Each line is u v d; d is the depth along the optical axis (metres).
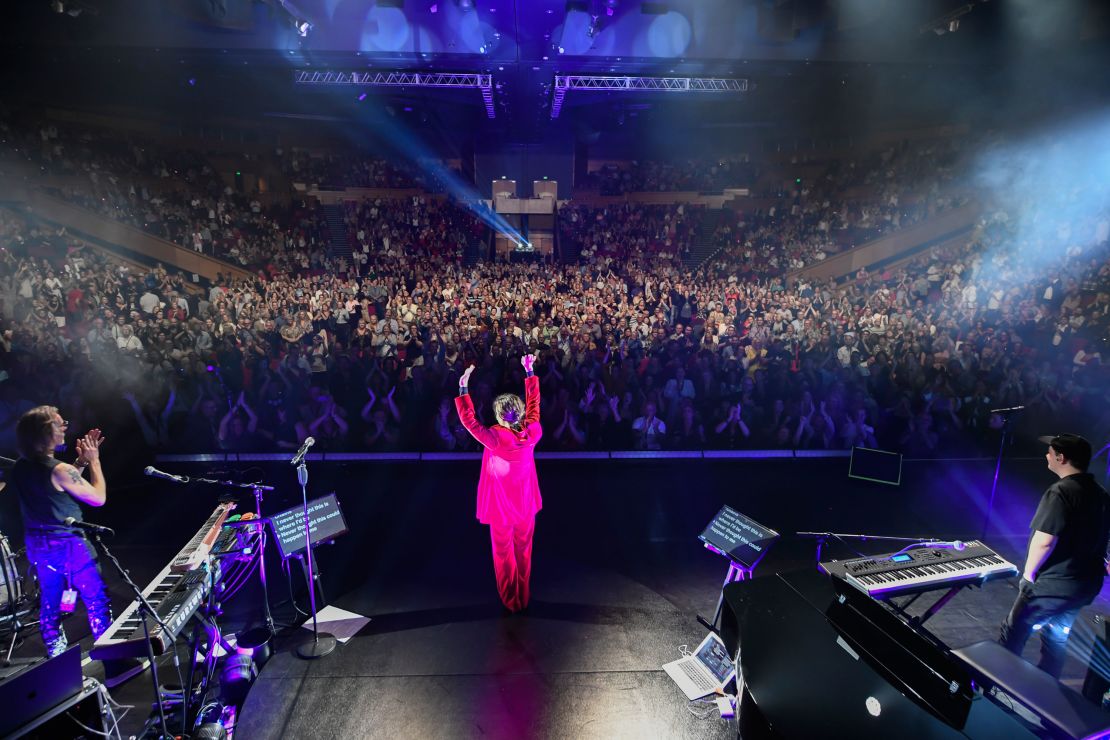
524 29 14.54
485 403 9.41
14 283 12.68
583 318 12.88
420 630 4.84
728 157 25.83
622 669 4.38
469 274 18.47
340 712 3.95
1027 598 3.87
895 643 3.07
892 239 19.17
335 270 19.17
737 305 14.52
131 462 8.47
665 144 26.61
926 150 20.20
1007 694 3.20
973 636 4.77
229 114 22.94
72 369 9.54
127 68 16.36
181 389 9.59
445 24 15.09
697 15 15.77
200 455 8.70
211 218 19.14
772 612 3.69
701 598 5.34
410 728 3.82
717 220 22.78
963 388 10.15
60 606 4.30
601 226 23.06
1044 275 13.83
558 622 4.95
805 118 23.25
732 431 9.33
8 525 6.42
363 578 5.67
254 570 5.70
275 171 23.80
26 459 4.09
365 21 15.20
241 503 7.24
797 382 10.05
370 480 8.09
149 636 3.47
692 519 7.03
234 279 17.44
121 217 17.53
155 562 5.94
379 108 24.11
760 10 15.66
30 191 16.42
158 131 21.05
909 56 15.55
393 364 9.78
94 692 3.06
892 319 12.68
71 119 18.75
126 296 14.06
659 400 9.60
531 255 23.56
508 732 3.80
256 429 9.20
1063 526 3.67
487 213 25.39
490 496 4.74
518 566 4.93
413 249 21.23
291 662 4.43
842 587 3.36
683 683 4.18
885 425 9.55
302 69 15.73
